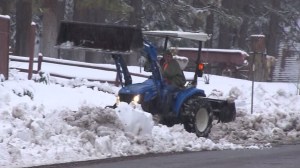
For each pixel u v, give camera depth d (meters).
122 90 35.38
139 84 36.00
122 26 33.41
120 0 72.81
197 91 36.91
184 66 45.47
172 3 97.00
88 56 96.88
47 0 71.00
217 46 129.12
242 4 115.50
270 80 88.69
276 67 109.56
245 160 28.53
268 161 28.31
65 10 110.62
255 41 47.78
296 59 119.75
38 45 103.88
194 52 82.00
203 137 35.50
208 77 64.00
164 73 36.12
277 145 35.31
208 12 96.06
